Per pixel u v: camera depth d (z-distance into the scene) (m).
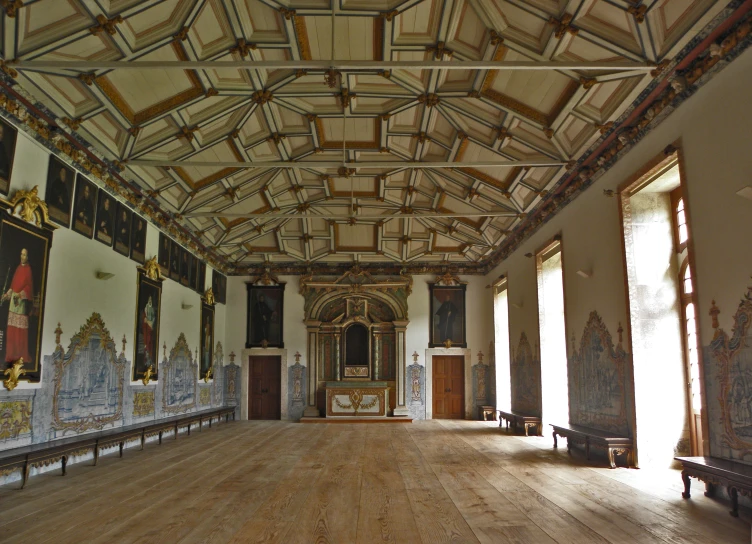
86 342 11.68
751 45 7.23
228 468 10.68
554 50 9.28
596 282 12.18
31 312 9.81
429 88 11.73
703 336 8.28
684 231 10.47
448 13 9.56
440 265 23.30
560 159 12.25
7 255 9.19
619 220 10.95
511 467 10.73
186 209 15.92
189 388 18.30
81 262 11.52
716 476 7.18
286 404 22.53
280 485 9.04
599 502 7.77
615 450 10.54
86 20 8.62
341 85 11.77
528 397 17.27
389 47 10.41
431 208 18.67
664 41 8.08
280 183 17.11
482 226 19.03
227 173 15.09
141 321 14.37
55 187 10.59
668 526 6.53
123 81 10.23
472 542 5.97
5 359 9.13
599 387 12.05
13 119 9.33
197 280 19.31
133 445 13.99
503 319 21.83
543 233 15.95
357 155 15.02
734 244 7.57
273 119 13.09
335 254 22.75
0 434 9.03
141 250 14.53
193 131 12.30
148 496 8.24
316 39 10.31
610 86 9.71
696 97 8.45
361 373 22.86
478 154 13.85
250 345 22.88
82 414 11.51
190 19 9.34
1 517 7.07
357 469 10.55
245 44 10.20
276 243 22.09
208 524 6.71
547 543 5.92
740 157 7.44
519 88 10.86
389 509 7.42
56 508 7.53
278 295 23.19
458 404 22.78
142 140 12.03
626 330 10.71
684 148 8.79
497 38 9.56
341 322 23.16
